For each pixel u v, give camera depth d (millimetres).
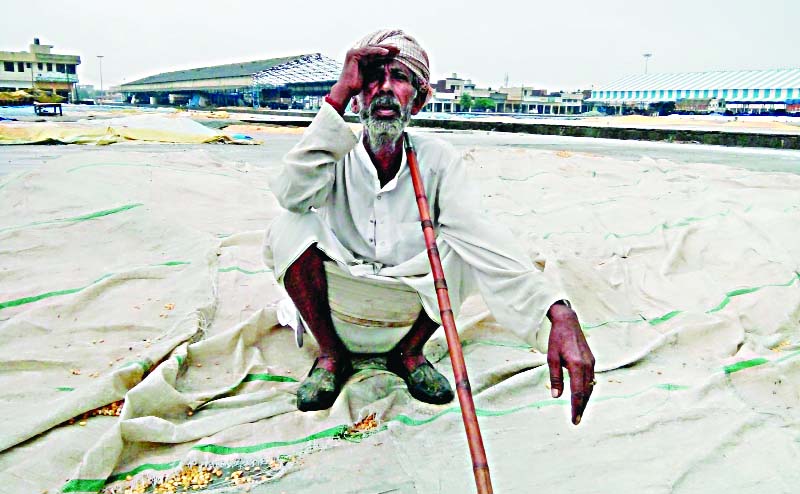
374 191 2336
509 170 7156
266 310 2891
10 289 3205
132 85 77188
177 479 1979
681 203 5258
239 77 51531
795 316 3188
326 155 2174
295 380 2570
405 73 2223
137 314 2984
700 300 3385
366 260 2385
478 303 3330
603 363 2766
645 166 7691
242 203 4984
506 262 2143
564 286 3412
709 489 1938
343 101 2174
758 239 4090
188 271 3410
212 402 2354
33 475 1937
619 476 1985
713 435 2205
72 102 52938
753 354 2695
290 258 2234
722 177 6680
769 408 2387
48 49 55562
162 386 2268
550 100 68500
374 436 2193
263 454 2090
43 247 3674
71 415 2188
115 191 4496
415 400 2408
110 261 3607
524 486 1941
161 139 11789
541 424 2291
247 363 2672
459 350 1847
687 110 38500
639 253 4121
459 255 2273
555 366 1901
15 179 4547
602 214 4961
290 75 49219
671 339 2910
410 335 2480
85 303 3072
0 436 2057
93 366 2570
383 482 1964
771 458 2084
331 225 2406
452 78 65250
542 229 4664
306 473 2006
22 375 2492
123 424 2057
